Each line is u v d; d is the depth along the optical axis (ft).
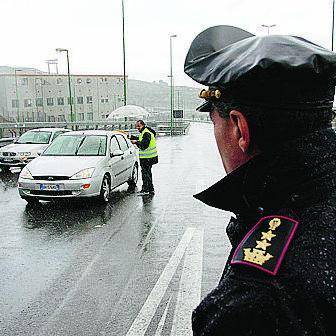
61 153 32.35
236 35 3.30
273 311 2.34
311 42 2.94
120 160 33.78
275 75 2.56
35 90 209.56
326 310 2.32
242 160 2.97
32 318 13.15
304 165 2.71
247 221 2.97
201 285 15.37
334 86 2.83
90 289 15.25
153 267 17.37
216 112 3.08
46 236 22.33
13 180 44.01
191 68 2.98
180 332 12.16
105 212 27.78
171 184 39.14
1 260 18.58
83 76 220.84
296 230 2.59
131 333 12.17
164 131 149.38
